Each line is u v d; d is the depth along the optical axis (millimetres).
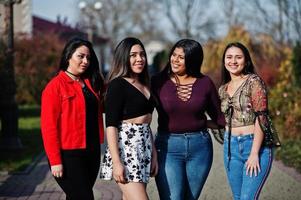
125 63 4727
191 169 4941
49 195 7754
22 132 15750
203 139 4945
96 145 5039
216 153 11234
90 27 34281
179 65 4922
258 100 4934
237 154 5055
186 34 49344
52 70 25500
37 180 8883
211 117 5195
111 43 56125
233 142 5074
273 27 26453
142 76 4840
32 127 17188
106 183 8648
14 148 12039
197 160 4934
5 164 10234
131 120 4727
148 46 57094
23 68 25375
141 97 4719
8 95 11922
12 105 11984
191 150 4898
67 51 5043
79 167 4879
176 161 4918
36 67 25422
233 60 5086
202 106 4910
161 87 4949
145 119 4777
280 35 25234
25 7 32938
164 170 4898
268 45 24250
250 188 4887
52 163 4781
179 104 4859
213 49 25844
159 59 37406
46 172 9617
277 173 9250
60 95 4875
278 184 8422
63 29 38938
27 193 7891
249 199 4879
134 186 4656
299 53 15188
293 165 9797
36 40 25609
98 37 49344
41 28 37188
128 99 4699
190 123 4891
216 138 5379
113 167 4633
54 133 4793
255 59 22422
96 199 7598
